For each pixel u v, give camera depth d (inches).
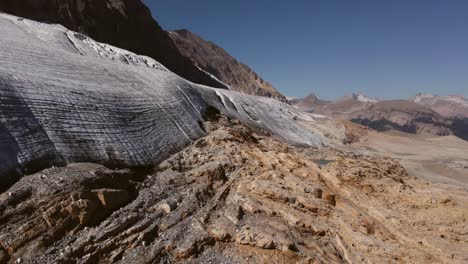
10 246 411.2
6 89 623.5
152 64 1946.4
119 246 463.2
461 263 534.9
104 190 533.0
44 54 938.7
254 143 1043.9
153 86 1106.7
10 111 592.7
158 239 492.1
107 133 733.9
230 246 494.9
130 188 616.4
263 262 471.8
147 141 815.7
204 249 487.5
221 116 1338.6
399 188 761.0
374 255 537.0
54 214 462.6
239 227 526.9
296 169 783.7
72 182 520.4
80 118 710.5
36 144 581.9
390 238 593.9
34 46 975.0
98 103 797.9
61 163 593.3
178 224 526.3
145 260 449.4
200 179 670.5
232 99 1758.1
